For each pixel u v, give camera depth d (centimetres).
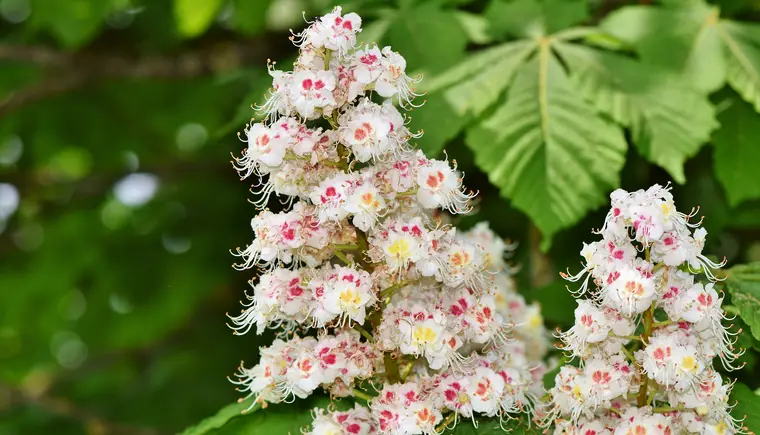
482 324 82
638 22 95
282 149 79
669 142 91
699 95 92
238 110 94
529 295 98
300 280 81
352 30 79
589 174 91
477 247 83
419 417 80
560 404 80
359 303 79
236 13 128
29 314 175
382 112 80
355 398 84
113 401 182
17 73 167
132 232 174
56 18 131
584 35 95
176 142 181
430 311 80
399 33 95
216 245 172
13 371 204
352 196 79
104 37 156
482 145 92
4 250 180
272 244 80
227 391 170
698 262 79
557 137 91
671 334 79
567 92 92
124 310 180
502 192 91
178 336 184
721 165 96
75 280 173
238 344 176
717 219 106
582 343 80
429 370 83
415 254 80
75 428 180
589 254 79
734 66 94
